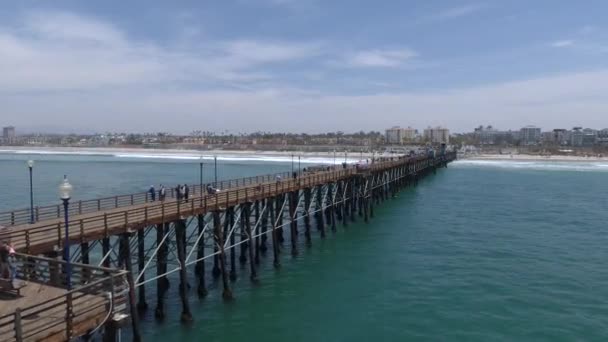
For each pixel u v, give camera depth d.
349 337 24.75
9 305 13.65
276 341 24.16
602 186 100.88
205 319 26.56
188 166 159.75
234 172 133.00
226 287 29.45
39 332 11.56
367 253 41.66
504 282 33.91
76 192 81.19
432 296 30.98
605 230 52.78
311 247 43.66
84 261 23.66
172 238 36.22
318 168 60.78
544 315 27.80
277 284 32.81
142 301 27.38
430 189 92.38
